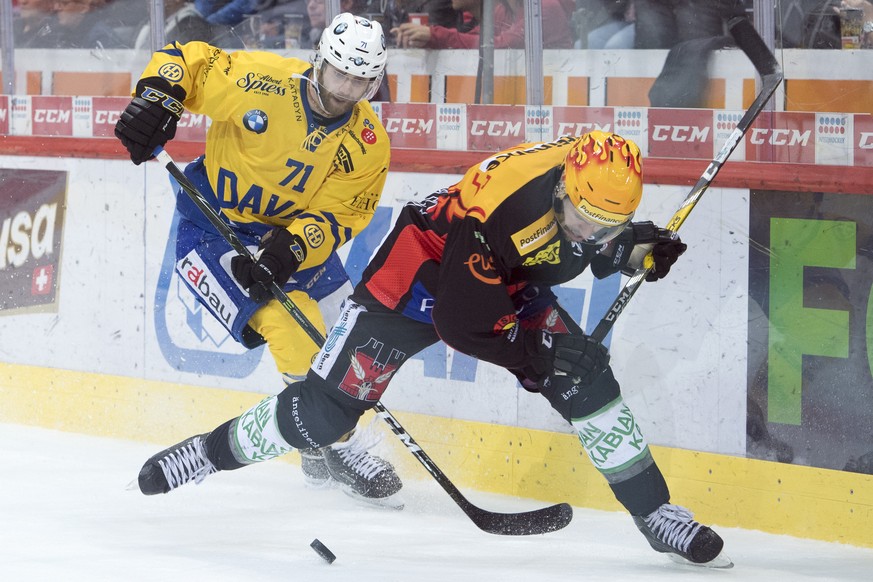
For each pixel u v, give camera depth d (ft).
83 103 61.72
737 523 44.34
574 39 48.55
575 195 32.78
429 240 36.55
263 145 42.98
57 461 53.98
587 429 37.45
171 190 58.03
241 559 37.50
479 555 38.91
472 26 50.85
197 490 48.62
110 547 38.93
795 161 43.47
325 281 46.60
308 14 55.42
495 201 33.63
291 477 51.42
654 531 37.32
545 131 49.65
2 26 63.77
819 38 42.68
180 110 42.42
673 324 45.60
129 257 59.67
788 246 42.98
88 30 61.36
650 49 46.73
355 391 38.32
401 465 52.08
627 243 38.52
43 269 62.75
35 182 62.85
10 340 64.23
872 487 41.29
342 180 43.55
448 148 52.03
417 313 37.24
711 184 44.50
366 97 41.68
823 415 42.47
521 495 49.06
